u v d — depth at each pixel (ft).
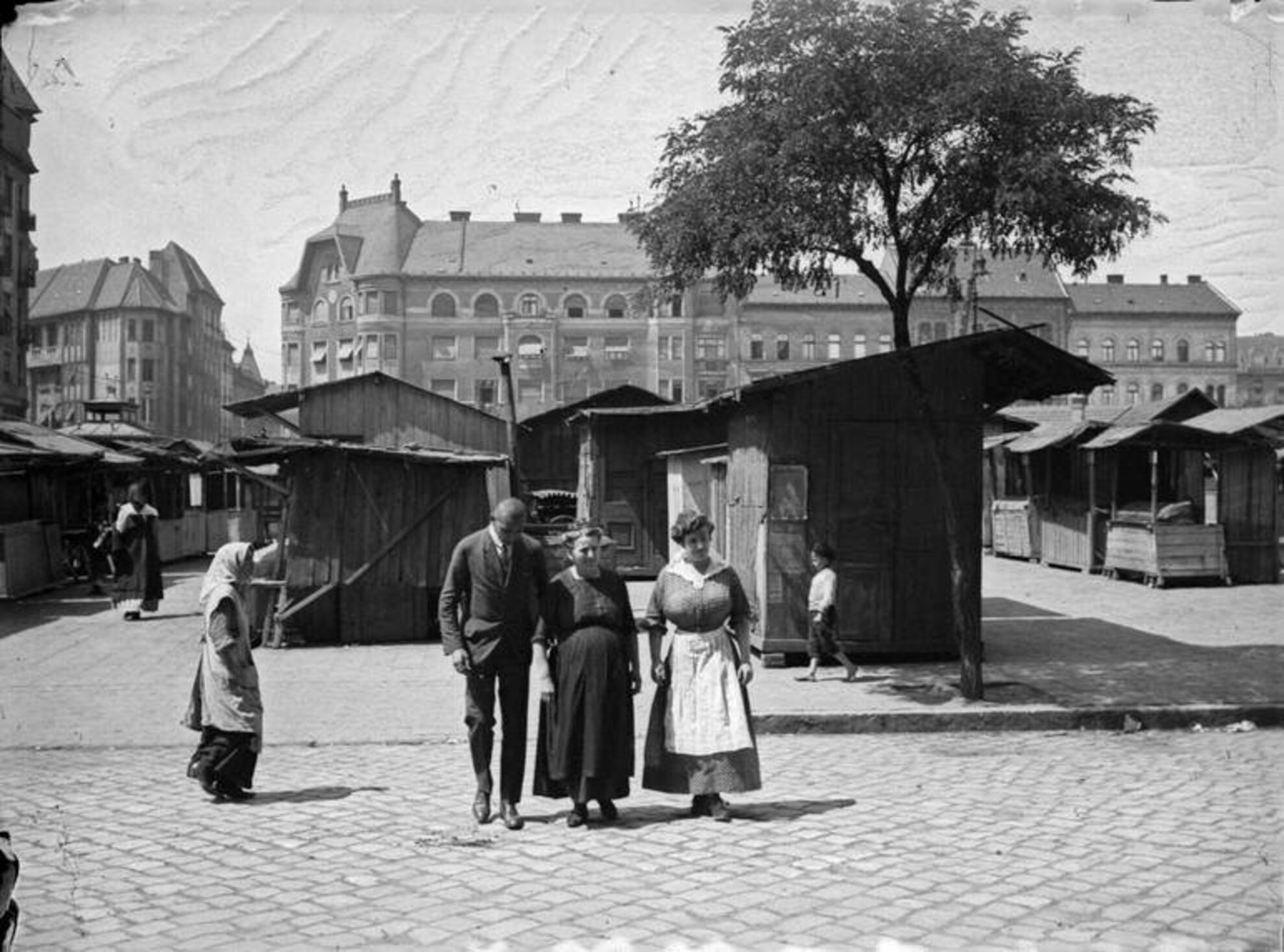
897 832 21.98
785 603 41.96
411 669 42.98
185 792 25.63
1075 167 35.58
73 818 23.39
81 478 85.25
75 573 80.33
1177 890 18.39
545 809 24.30
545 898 18.30
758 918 17.28
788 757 29.55
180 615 58.85
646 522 79.25
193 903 18.20
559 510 90.53
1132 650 45.57
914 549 42.45
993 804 24.17
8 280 117.19
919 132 36.09
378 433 92.27
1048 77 34.30
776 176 36.50
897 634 42.39
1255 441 72.28
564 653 22.57
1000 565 88.84
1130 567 74.74
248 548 25.61
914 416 42.27
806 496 41.98
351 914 17.63
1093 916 17.22
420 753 29.89
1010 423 90.99
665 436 79.56
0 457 65.21
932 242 40.70
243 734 24.61
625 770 22.57
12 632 52.65
